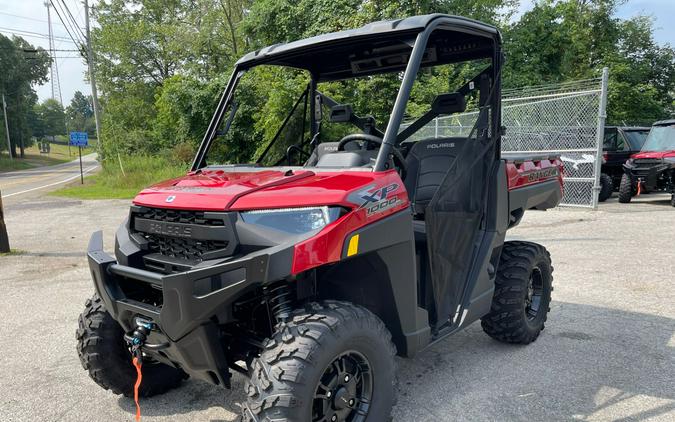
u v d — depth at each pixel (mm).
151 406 3336
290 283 2564
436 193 3102
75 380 3754
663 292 5422
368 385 2537
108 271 2732
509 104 12555
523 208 4203
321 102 4188
